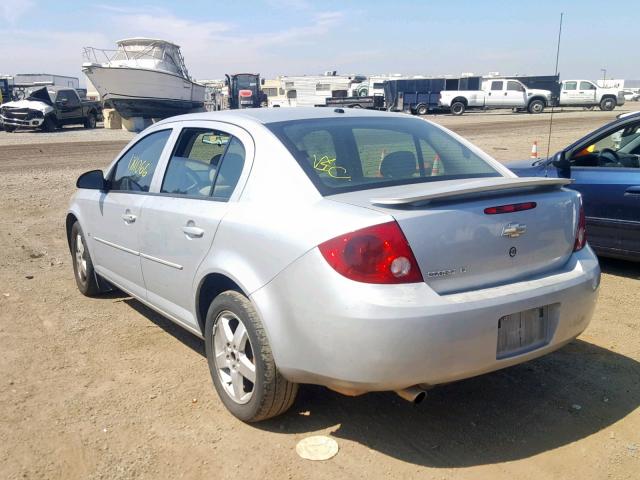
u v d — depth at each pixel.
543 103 43.12
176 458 3.24
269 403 3.37
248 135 3.76
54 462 3.21
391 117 4.29
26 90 37.38
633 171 5.93
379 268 2.87
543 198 3.39
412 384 2.93
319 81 63.62
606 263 6.83
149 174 4.58
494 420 3.57
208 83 75.19
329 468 3.13
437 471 3.09
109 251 5.05
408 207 2.99
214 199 3.79
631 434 3.40
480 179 3.66
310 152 3.53
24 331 5.01
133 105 34.31
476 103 43.41
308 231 3.07
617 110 44.22
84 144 23.84
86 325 5.14
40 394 3.93
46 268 6.94
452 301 2.93
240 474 3.10
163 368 4.30
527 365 4.28
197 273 3.78
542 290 3.19
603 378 4.07
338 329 2.90
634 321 5.06
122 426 3.55
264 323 3.25
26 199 11.71
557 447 3.29
